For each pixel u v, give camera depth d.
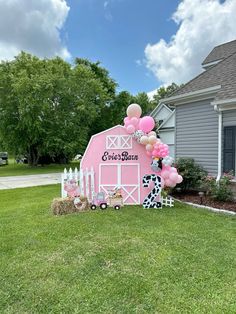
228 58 10.45
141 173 7.37
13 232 5.04
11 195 9.77
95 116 25.47
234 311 2.67
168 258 3.83
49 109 23.14
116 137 7.37
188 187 8.73
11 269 3.57
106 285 3.16
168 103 10.01
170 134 16.62
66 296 2.95
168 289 3.05
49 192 10.18
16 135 24.02
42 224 5.50
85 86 24.88
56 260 3.83
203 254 3.95
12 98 23.23
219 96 7.76
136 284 3.16
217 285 3.12
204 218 5.89
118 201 6.91
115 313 2.67
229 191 7.31
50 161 27.69
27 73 23.22
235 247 4.21
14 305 2.82
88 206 6.76
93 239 4.61
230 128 7.75
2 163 27.69
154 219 5.81
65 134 23.47
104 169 7.41
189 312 2.66
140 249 4.16
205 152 8.88
